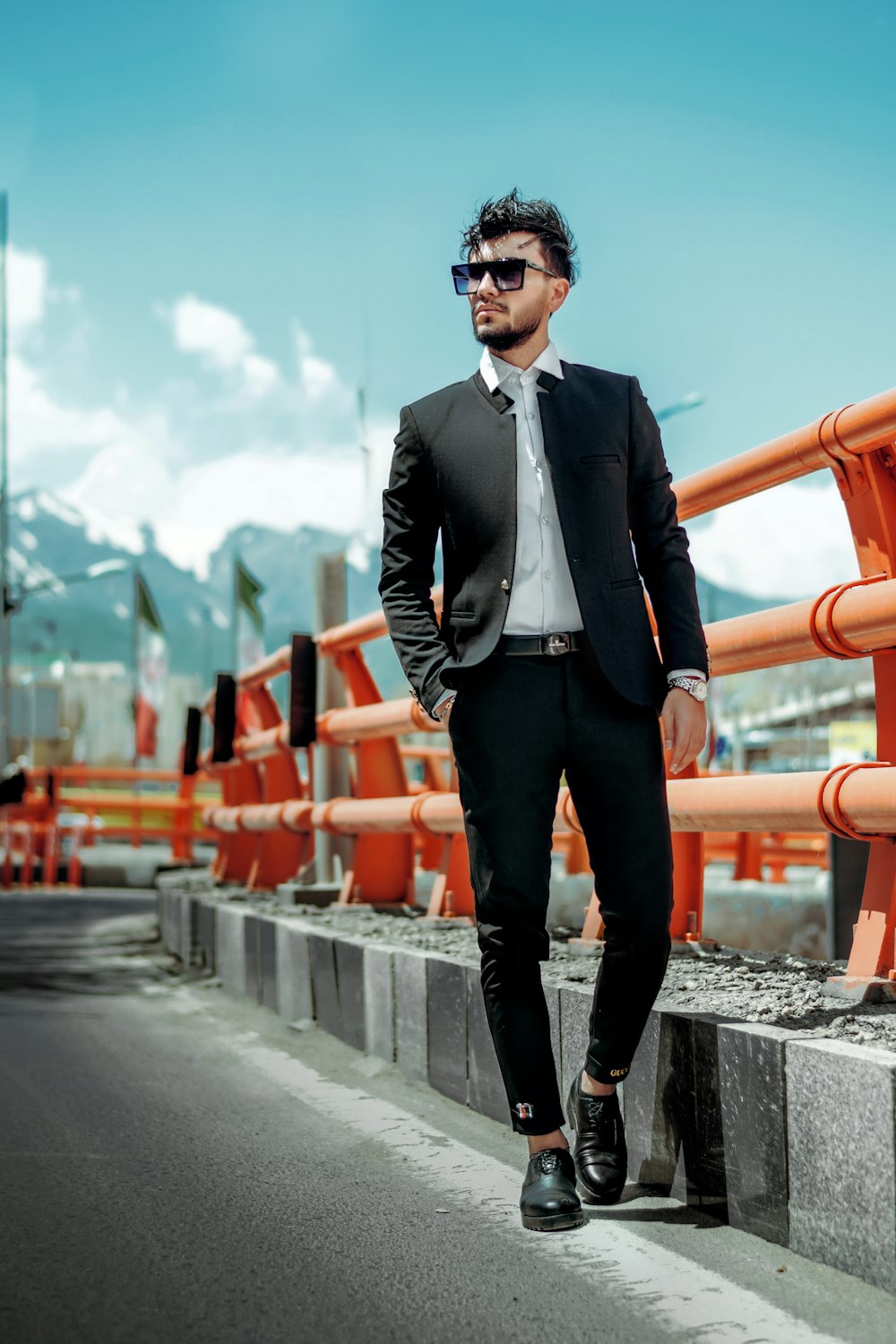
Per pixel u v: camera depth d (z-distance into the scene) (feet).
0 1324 7.40
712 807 11.65
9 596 96.68
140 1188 10.18
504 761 9.01
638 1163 9.75
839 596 10.32
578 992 10.52
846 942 18.24
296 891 22.43
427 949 14.61
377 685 21.29
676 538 9.51
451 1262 8.36
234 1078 14.58
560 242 9.45
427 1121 12.22
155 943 32.32
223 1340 7.16
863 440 10.11
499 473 9.10
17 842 65.46
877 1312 7.13
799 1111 7.97
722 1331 7.07
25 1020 19.24
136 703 86.53
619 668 8.92
